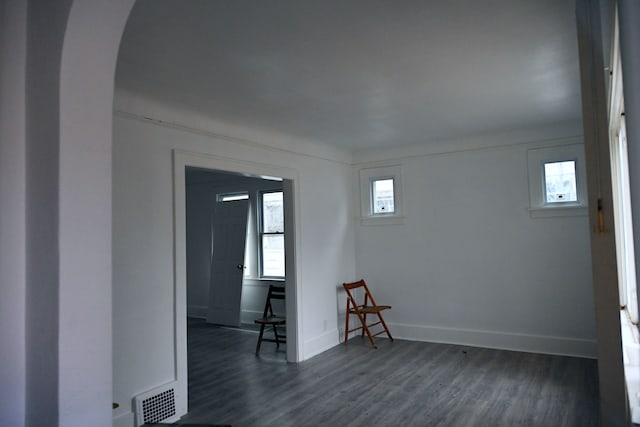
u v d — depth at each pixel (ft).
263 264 23.80
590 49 4.09
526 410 11.34
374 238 20.04
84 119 4.82
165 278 11.91
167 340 11.87
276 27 8.02
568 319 16.08
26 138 4.96
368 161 20.13
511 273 17.10
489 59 9.73
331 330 18.47
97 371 4.82
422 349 17.46
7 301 4.76
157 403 11.37
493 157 17.43
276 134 16.10
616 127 8.77
